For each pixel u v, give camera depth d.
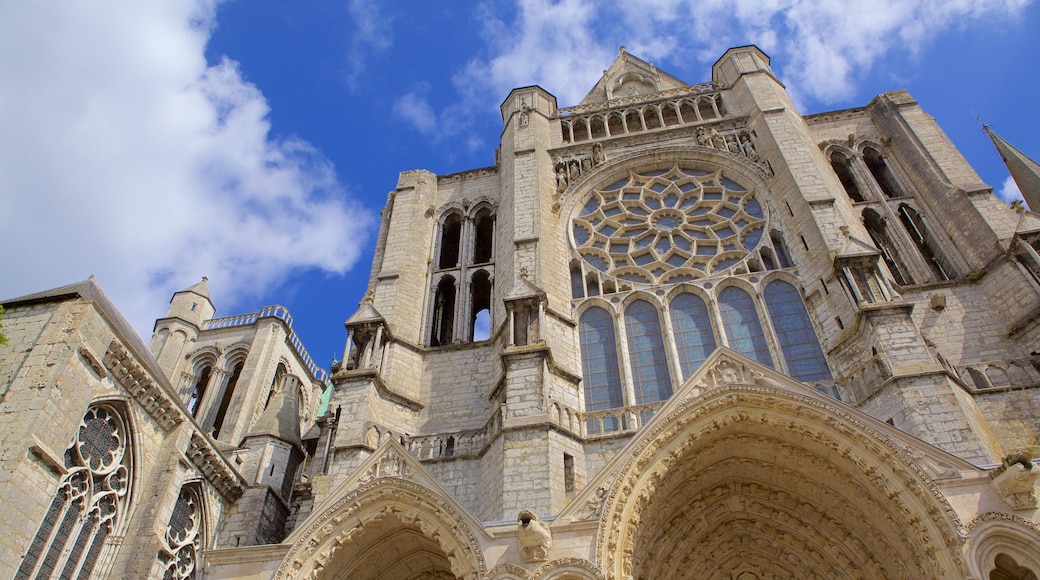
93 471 25.28
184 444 29.47
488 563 20.44
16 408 22.89
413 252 41.19
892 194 41.06
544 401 27.06
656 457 22.27
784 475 24.00
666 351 32.44
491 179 47.31
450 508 21.97
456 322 37.94
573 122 47.28
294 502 35.31
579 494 21.58
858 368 27.20
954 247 35.56
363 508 22.70
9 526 20.86
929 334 31.20
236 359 61.06
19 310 26.31
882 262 32.19
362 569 23.34
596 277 36.88
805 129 42.25
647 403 30.64
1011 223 33.72
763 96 43.62
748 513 24.61
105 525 25.84
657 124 46.53
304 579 21.47
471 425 31.31
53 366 23.98
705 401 22.98
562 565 19.84
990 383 27.23
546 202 40.69
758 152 40.97
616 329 33.81
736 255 36.41
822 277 32.16
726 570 24.28
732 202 39.38
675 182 41.62
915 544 20.02
